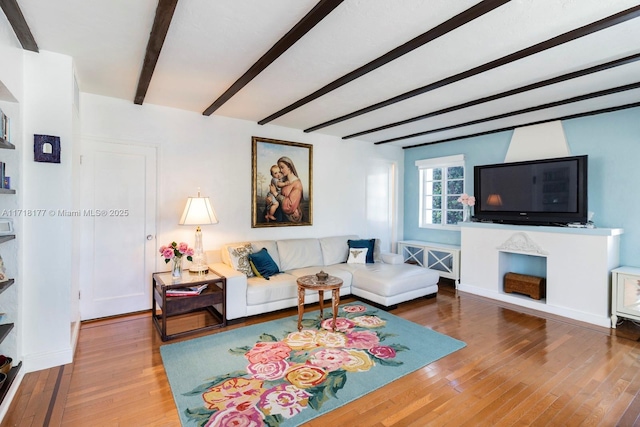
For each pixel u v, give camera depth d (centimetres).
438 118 411
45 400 204
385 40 219
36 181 238
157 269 374
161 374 237
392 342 294
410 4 178
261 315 366
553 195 391
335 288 321
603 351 279
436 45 223
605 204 377
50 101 242
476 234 460
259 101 350
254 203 437
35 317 240
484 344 292
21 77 229
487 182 459
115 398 207
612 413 196
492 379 234
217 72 276
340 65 258
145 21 200
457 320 354
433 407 201
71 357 252
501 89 307
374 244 493
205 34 214
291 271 423
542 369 248
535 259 439
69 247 251
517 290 422
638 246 355
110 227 347
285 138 469
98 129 335
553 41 212
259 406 199
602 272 343
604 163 376
